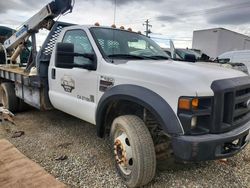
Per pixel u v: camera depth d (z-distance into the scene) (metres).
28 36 6.29
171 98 2.55
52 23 5.43
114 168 3.36
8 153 3.61
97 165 3.44
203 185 3.04
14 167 3.21
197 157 2.46
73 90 3.85
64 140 4.32
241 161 3.70
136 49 3.92
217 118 2.56
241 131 2.75
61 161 3.54
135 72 2.89
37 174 3.06
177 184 3.04
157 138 3.05
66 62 3.25
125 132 2.88
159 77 2.67
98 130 3.39
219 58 13.29
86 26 3.82
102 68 3.30
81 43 3.81
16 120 5.46
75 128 4.96
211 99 2.55
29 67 5.44
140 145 2.71
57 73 4.21
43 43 4.59
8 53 7.78
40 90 4.66
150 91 2.71
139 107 3.10
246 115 3.06
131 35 4.12
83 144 4.16
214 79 2.64
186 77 2.61
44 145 4.09
